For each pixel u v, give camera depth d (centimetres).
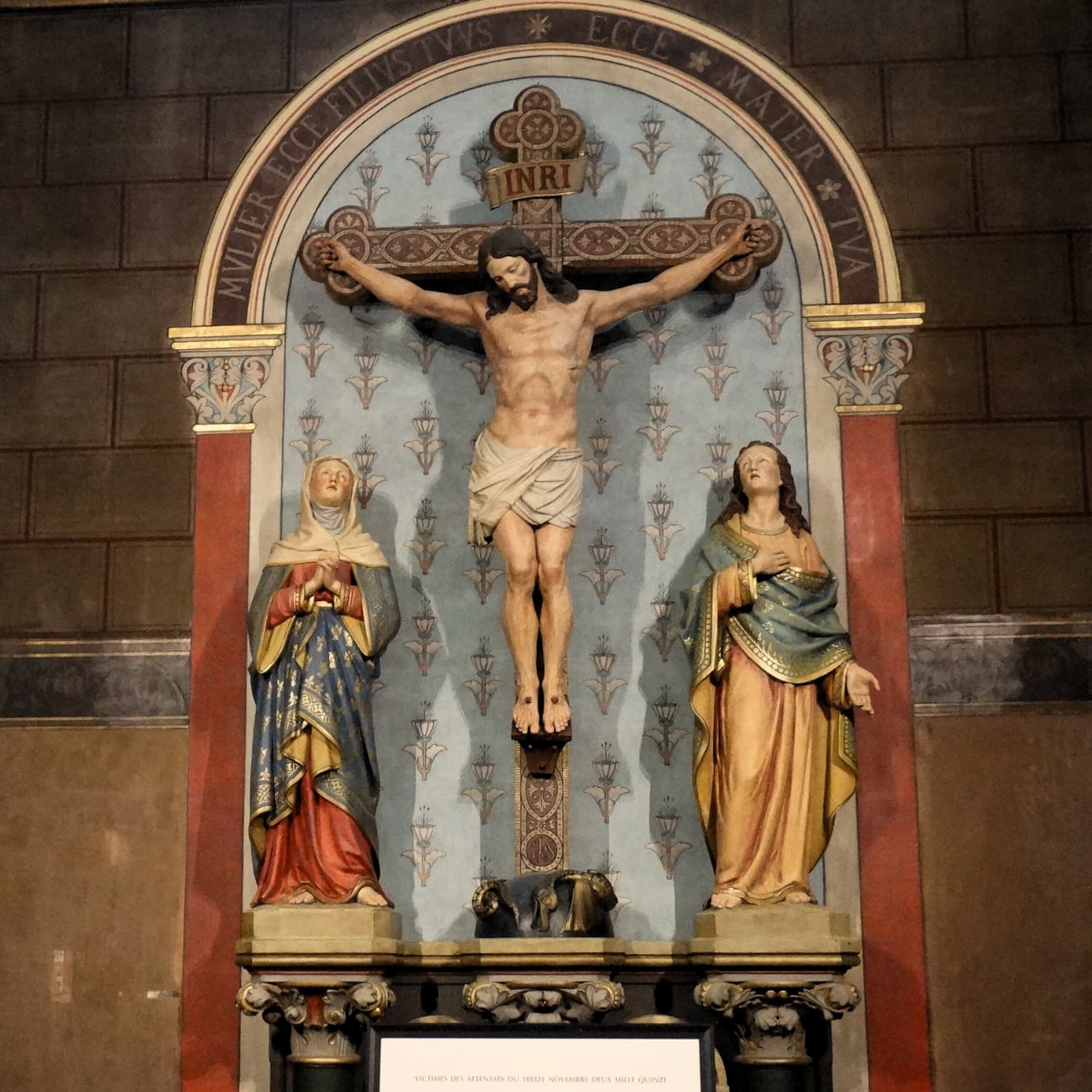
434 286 583
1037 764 549
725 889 505
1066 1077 525
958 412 580
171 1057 543
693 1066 467
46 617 584
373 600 538
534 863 528
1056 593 563
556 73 617
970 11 613
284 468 589
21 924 557
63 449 598
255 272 605
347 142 616
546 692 529
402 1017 527
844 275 591
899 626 562
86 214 618
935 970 535
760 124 607
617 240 560
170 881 557
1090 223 593
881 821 546
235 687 571
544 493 535
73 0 633
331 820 519
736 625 526
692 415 584
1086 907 537
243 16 630
